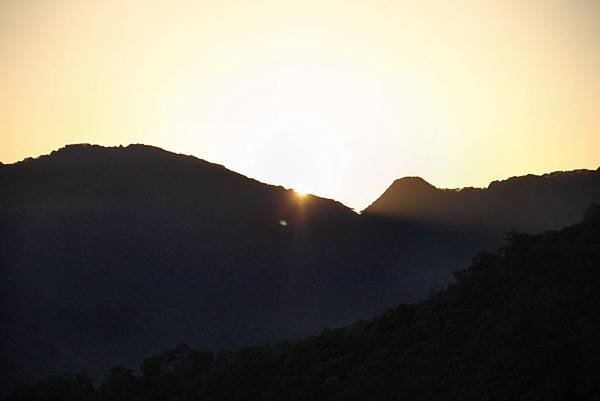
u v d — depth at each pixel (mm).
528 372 136000
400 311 173125
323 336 181125
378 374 155000
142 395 188875
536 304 148750
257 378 172625
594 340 137000
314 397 157625
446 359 150000
